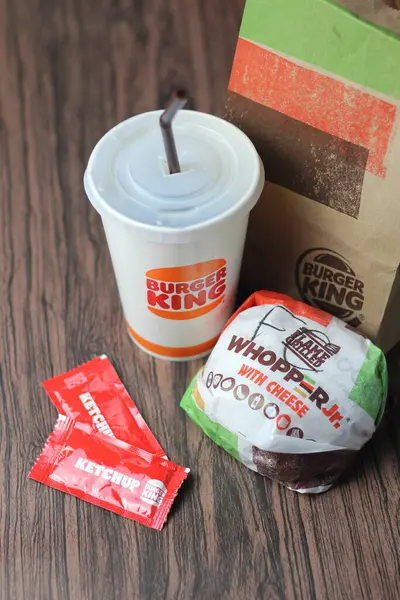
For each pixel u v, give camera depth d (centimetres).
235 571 38
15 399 44
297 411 39
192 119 41
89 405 44
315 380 39
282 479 40
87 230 52
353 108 36
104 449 42
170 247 38
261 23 37
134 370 46
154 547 39
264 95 39
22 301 48
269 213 44
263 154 42
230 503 40
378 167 37
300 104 38
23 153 55
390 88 35
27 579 38
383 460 42
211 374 41
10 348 46
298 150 40
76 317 48
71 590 37
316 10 35
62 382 45
